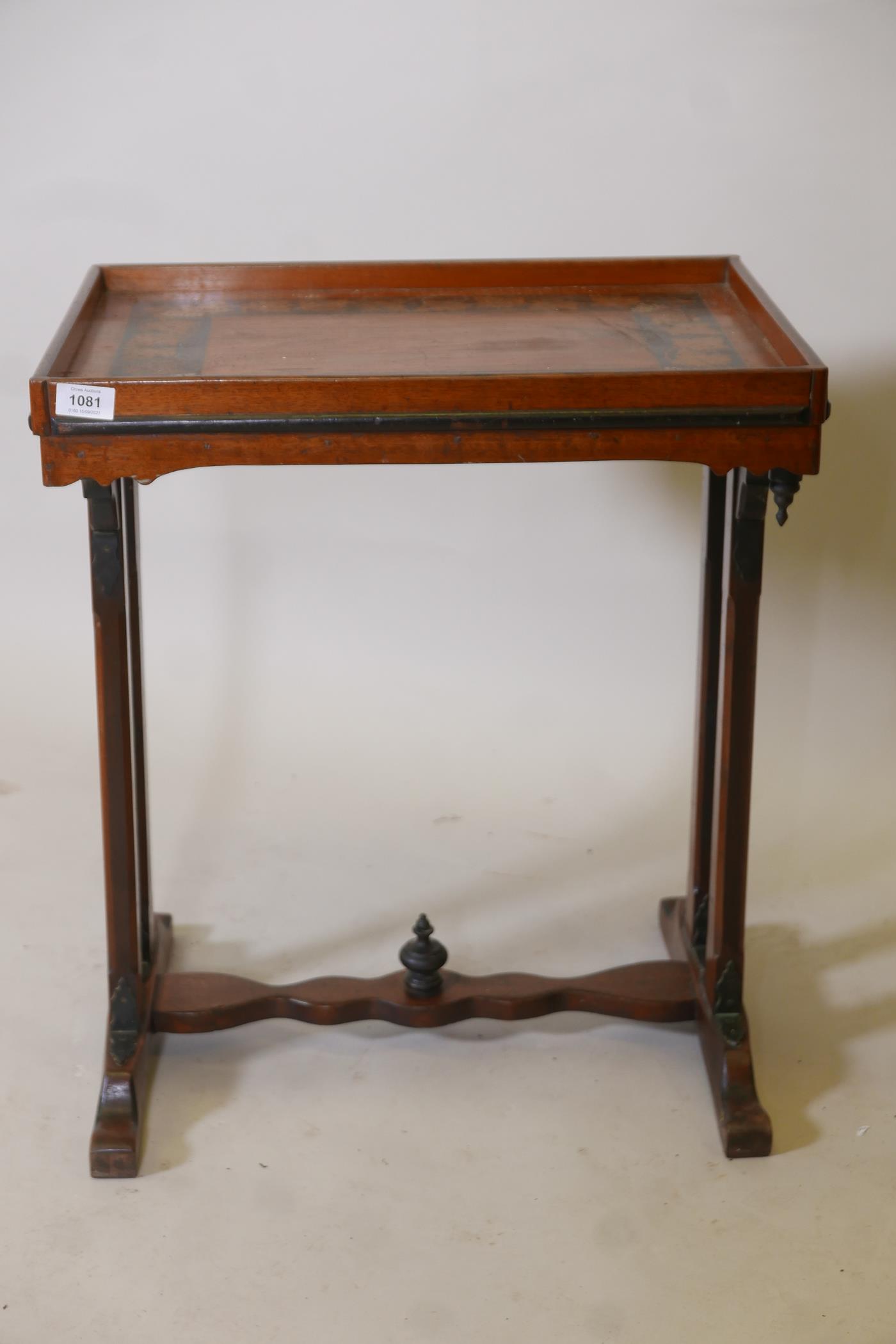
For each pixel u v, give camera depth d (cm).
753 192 350
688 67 342
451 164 353
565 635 384
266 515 378
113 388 206
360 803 351
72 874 322
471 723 378
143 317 251
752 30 338
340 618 386
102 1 343
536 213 356
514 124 348
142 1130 251
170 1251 227
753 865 331
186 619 388
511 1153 247
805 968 296
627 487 370
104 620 234
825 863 332
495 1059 271
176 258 364
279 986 276
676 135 348
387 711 381
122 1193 238
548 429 213
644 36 340
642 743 373
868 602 373
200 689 386
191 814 346
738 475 235
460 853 335
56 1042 272
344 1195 238
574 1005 269
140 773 266
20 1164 244
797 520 368
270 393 208
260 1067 268
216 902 316
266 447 212
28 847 331
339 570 382
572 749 371
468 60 344
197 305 261
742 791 248
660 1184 241
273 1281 222
